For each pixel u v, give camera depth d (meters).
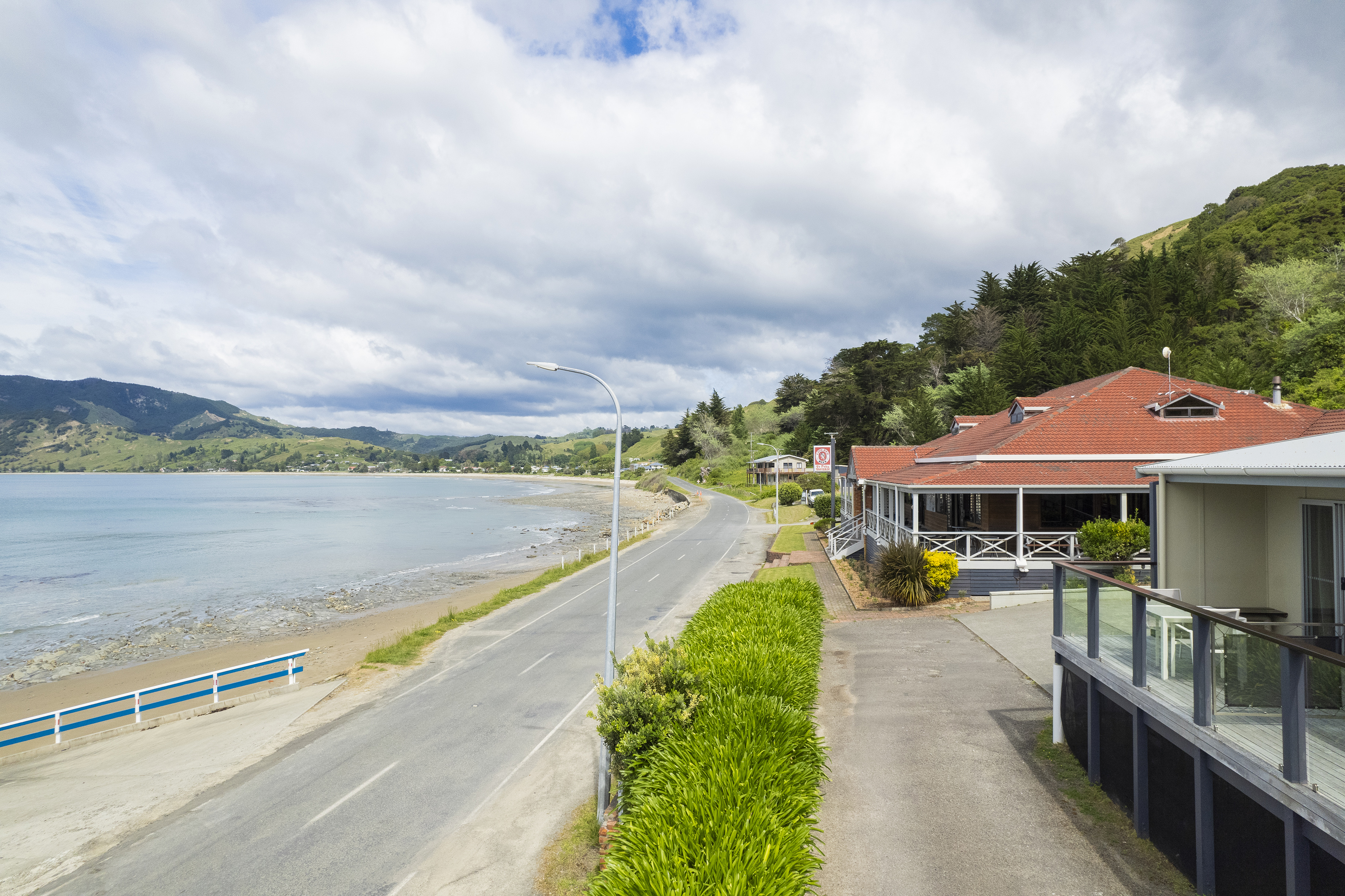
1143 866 7.54
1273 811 5.94
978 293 93.50
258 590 41.84
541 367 13.60
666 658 10.55
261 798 12.68
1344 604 8.55
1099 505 24.39
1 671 26.62
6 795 14.06
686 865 6.79
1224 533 10.18
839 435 92.56
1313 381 38.84
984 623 19.00
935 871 7.75
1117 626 8.83
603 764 10.64
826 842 8.51
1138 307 65.50
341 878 9.89
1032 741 10.99
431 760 13.99
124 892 9.88
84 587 43.72
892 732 11.78
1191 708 7.15
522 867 9.91
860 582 27.34
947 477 22.64
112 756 16.03
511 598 31.91
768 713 9.84
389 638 28.25
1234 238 88.00
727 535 56.06
